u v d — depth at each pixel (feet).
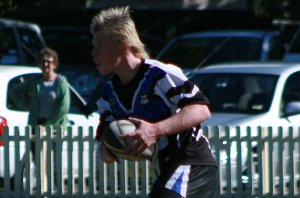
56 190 86.02
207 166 45.52
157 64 44.88
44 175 85.66
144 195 85.20
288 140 85.71
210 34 130.62
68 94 85.92
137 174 85.46
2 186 87.61
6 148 84.79
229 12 170.30
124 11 44.98
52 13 161.68
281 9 166.30
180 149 45.27
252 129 86.38
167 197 44.55
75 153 85.87
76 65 118.21
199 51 127.95
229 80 95.45
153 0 161.99
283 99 91.61
